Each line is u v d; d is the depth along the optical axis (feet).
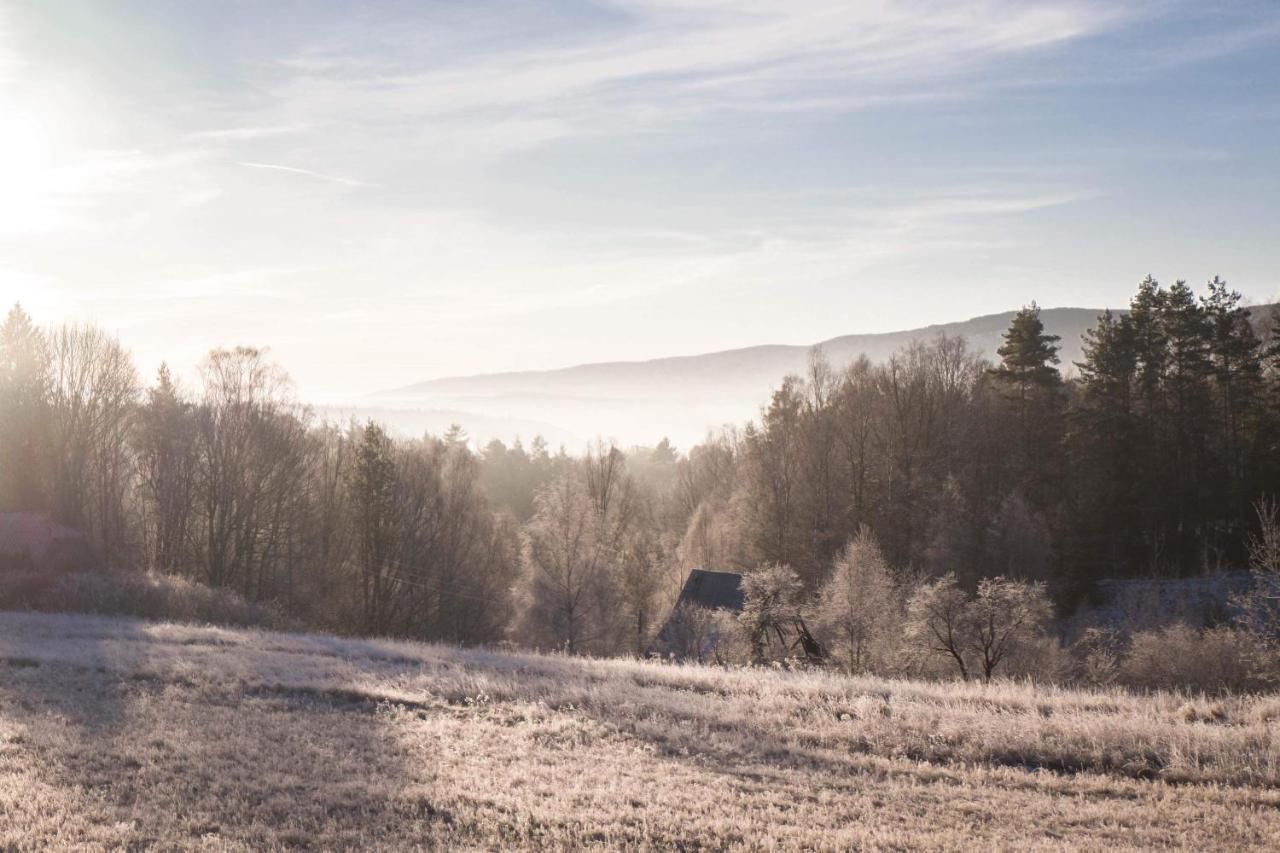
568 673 76.02
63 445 198.39
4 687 63.98
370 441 213.46
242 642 89.45
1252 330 234.17
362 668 76.54
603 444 300.40
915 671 129.08
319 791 43.91
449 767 48.55
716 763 50.34
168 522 201.36
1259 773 46.19
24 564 142.61
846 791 45.85
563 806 42.34
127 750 49.29
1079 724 54.08
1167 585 205.98
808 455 263.08
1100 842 38.40
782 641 149.59
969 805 43.19
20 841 36.63
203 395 210.79
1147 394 239.50
